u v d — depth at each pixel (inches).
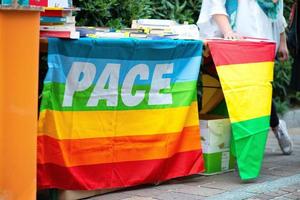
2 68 145.3
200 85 250.4
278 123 260.2
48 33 168.6
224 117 233.9
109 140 184.7
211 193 195.6
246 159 207.0
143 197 188.4
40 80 196.9
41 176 171.3
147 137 193.8
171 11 294.8
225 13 227.1
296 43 241.8
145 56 188.5
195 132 208.8
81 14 236.1
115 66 181.9
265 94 213.6
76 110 175.8
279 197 194.5
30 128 151.0
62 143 173.2
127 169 190.9
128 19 251.8
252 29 232.1
